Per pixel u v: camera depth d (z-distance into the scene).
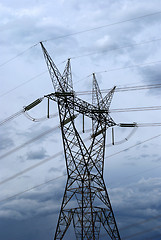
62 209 45.38
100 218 45.75
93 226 44.19
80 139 48.09
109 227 45.94
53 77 48.75
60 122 47.81
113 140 52.44
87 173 46.78
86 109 50.31
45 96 48.69
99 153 49.91
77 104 48.81
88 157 48.06
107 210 46.94
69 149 47.62
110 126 53.28
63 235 44.53
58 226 44.56
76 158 47.62
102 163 49.62
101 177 48.62
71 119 48.19
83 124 50.53
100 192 47.44
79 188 46.34
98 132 51.44
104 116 51.88
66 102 47.66
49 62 49.03
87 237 44.00
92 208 45.00
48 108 48.91
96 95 54.69
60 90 48.25
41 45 50.09
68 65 51.69
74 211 45.78
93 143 49.66
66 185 46.53
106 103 53.88
